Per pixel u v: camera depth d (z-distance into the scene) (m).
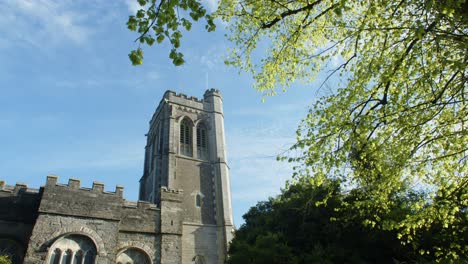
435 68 8.93
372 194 12.06
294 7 11.35
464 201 11.05
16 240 23.95
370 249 22.36
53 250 22.58
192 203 38.12
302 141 9.93
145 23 7.23
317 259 21.27
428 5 7.96
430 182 11.11
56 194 24.47
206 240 35.66
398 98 9.45
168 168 39.22
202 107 48.69
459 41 8.39
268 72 12.45
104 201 25.88
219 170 42.16
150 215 28.48
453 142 9.69
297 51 12.00
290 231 26.61
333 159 9.81
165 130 42.91
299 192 27.64
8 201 25.06
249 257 24.41
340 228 22.75
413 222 12.01
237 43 12.78
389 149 10.19
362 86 9.45
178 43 7.44
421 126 9.49
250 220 34.66
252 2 10.83
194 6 7.25
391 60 9.66
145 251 26.55
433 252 17.98
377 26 9.51
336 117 9.68
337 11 8.20
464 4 7.79
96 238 24.19
